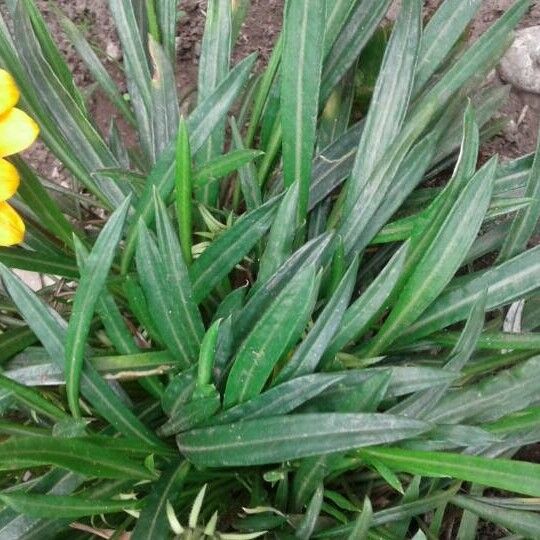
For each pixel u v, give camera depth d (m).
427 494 0.24
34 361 0.23
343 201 0.27
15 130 0.19
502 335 0.23
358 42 0.26
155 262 0.20
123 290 0.25
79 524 0.23
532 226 0.25
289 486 0.24
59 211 0.25
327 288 0.25
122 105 0.31
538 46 0.34
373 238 0.25
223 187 0.30
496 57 0.27
